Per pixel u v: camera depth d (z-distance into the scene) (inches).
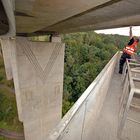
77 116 112.7
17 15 240.2
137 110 165.3
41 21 300.4
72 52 2657.5
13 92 1412.4
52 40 684.1
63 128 92.6
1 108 1157.1
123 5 195.8
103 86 205.5
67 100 1790.1
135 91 136.4
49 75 692.7
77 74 2263.8
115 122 191.9
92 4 176.2
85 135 148.7
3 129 970.7
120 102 225.0
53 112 759.1
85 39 3759.8
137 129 167.5
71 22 359.9
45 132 753.6
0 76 1694.1
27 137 683.4
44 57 650.2
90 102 141.3
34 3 178.5
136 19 241.8
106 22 312.0
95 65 2723.9
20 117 989.8
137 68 244.5
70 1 168.7
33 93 645.9
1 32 211.3
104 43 4252.0
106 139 165.2
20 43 565.0
